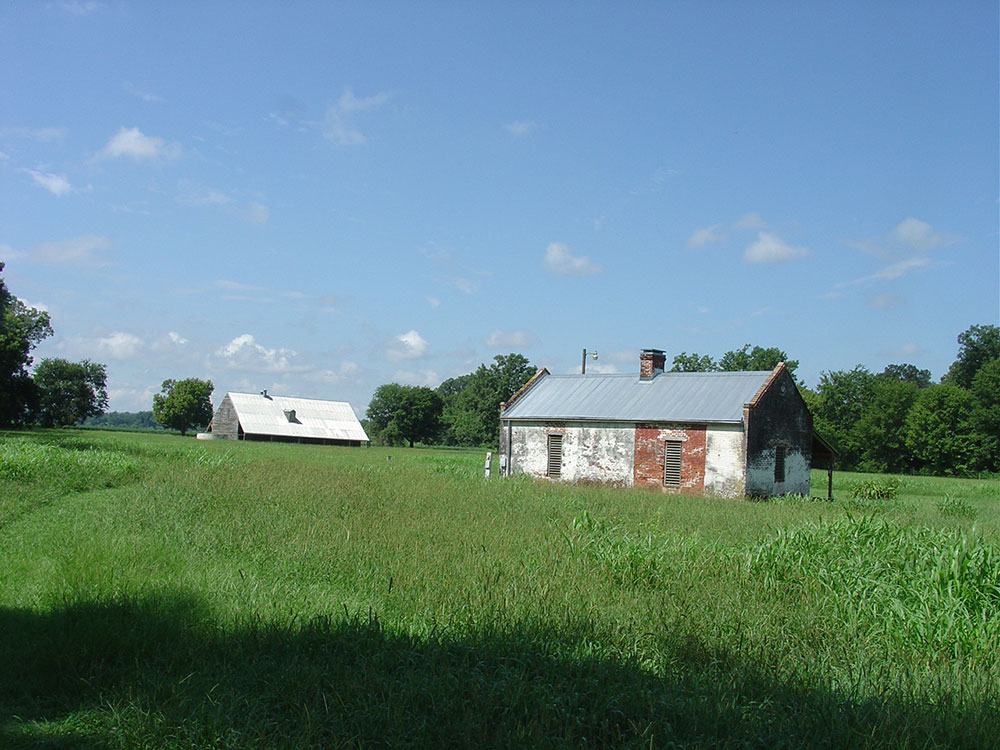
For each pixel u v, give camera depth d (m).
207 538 13.28
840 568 10.95
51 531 14.31
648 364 41.72
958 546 10.38
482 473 39.84
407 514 16.89
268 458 41.31
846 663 7.76
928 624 8.78
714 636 8.48
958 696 6.88
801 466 38.44
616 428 38.78
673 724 6.22
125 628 7.79
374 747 5.73
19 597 9.30
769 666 7.61
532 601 9.37
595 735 6.07
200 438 106.81
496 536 14.17
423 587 10.18
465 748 5.67
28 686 6.76
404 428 147.62
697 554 12.70
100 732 5.86
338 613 8.88
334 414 130.50
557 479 40.81
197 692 6.55
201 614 8.50
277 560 11.85
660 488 37.00
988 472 91.00
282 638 7.97
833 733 6.04
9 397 76.88
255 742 5.67
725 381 38.72
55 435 69.12
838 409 107.88
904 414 98.44
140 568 10.29
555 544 13.34
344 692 6.54
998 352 113.19
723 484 35.12
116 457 29.98
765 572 11.25
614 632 8.49
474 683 6.67
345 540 13.27
